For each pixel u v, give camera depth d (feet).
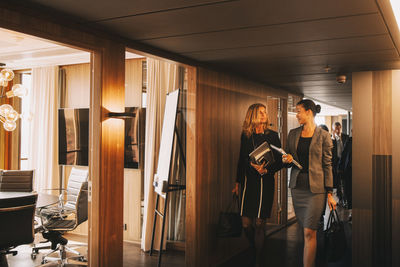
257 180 12.45
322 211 11.44
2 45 17.67
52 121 19.94
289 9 7.49
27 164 20.99
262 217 12.33
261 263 13.17
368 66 13.76
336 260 11.96
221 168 14.46
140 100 17.44
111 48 9.38
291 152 12.02
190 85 13.03
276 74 16.07
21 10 7.22
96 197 9.06
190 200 12.81
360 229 13.65
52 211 15.39
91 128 9.18
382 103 13.55
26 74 22.67
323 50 11.26
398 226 13.15
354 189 13.78
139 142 17.31
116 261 9.46
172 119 13.58
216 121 14.06
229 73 15.07
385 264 13.32
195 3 7.18
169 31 9.22
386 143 13.41
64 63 19.57
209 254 13.51
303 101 11.91
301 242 16.99
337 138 27.09
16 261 14.80
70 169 19.79
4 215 11.05
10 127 16.85
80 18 8.20
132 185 17.52
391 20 8.14
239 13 7.79
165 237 16.29
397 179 13.21
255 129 12.93
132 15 7.98
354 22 8.33
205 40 10.13
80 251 16.06
